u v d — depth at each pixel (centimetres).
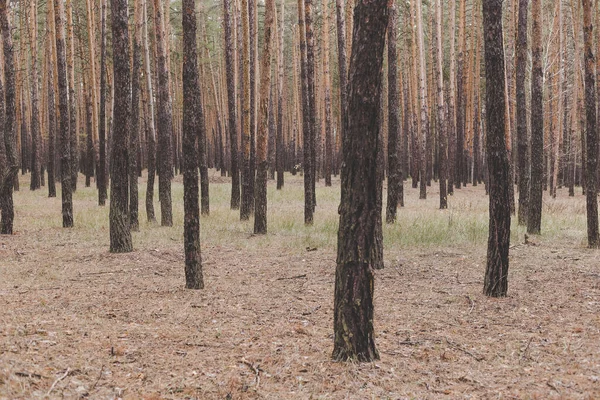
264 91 1353
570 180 2927
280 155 2827
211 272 938
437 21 2212
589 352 536
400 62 3703
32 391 399
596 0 2005
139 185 3009
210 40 4366
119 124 1085
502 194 761
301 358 514
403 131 3797
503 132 757
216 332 593
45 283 818
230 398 420
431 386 452
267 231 1415
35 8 2639
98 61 2905
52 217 1641
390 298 770
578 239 1283
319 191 2686
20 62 3148
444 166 2045
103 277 877
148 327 605
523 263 1005
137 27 1497
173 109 4756
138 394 418
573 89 2928
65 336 552
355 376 469
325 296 775
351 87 480
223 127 4506
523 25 1481
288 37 4828
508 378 470
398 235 1283
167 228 1455
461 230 1373
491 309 706
